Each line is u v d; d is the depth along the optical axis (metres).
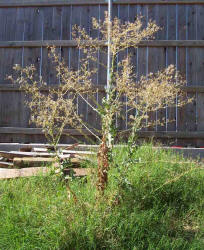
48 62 5.75
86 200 2.62
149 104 2.70
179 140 5.44
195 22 5.66
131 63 5.51
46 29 5.86
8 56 5.88
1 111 5.76
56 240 2.12
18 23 5.94
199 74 5.55
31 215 2.43
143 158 3.79
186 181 3.26
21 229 2.26
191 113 5.45
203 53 5.59
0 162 4.28
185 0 5.67
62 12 5.86
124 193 2.68
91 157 3.98
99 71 5.60
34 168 3.75
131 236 2.26
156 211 2.68
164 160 3.74
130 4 5.72
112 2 5.72
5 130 5.69
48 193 2.94
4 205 2.65
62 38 5.80
